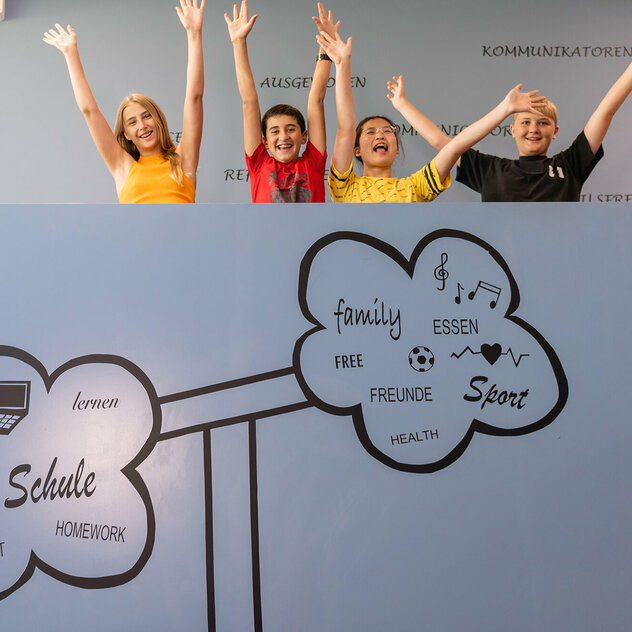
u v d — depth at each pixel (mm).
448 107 2863
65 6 2885
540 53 2902
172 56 2879
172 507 1522
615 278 1651
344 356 1596
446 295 1633
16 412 1546
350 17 2918
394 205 1669
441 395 1590
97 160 2785
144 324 1585
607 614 1514
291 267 1625
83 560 1499
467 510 1543
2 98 2799
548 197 2512
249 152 2486
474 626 1500
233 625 1481
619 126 2859
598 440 1583
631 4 2941
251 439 1553
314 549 1516
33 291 1588
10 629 1467
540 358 1614
